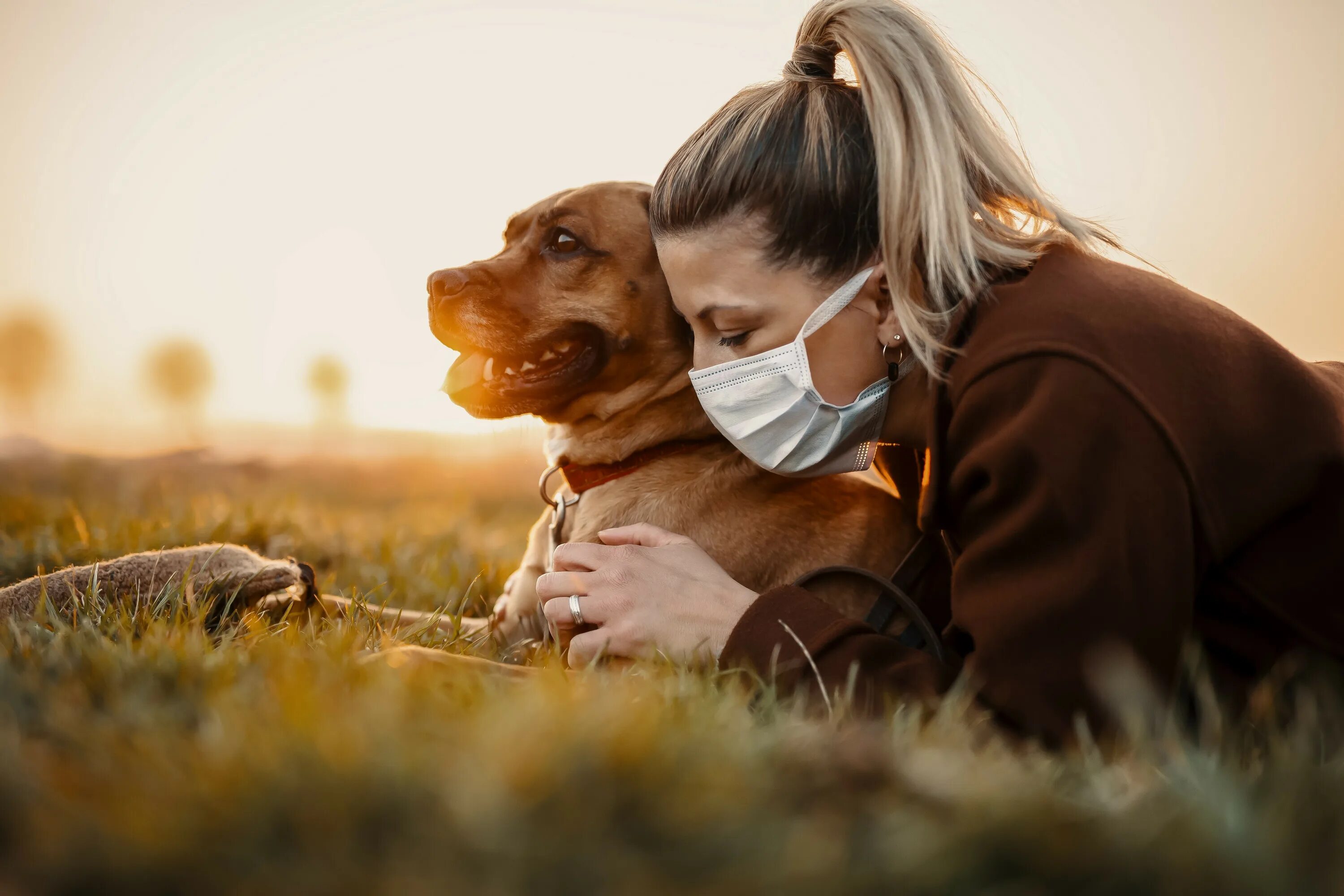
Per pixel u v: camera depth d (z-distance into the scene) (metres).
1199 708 1.71
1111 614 1.58
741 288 2.04
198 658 1.63
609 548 2.19
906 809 1.14
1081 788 1.33
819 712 1.68
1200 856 1.05
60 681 1.53
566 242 2.78
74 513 3.90
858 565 2.53
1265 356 1.75
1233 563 1.72
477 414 2.84
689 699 1.56
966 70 2.12
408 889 0.89
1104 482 1.60
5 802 1.00
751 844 1.02
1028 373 1.69
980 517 1.77
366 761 1.07
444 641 2.43
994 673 1.63
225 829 0.97
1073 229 2.00
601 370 2.75
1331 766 1.32
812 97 2.08
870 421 2.13
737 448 2.57
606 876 0.95
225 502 4.75
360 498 7.59
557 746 1.11
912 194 1.88
